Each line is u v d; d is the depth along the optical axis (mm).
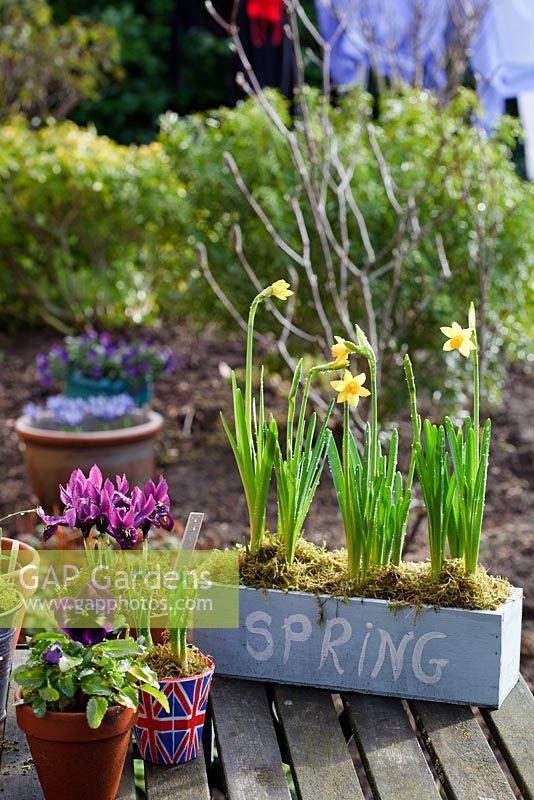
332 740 1563
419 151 4367
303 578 1741
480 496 1698
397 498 1743
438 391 4469
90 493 1553
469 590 1677
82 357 4492
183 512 4016
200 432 5129
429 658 1670
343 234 3248
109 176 5824
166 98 11289
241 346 7020
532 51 5738
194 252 4762
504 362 4891
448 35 6055
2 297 6914
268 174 4477
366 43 5555
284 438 4406
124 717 1396
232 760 1503
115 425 3912
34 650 1442
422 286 3926
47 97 9219
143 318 6777
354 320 4355
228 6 7023
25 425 3830
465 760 1508
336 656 1706
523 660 2828
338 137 4398
